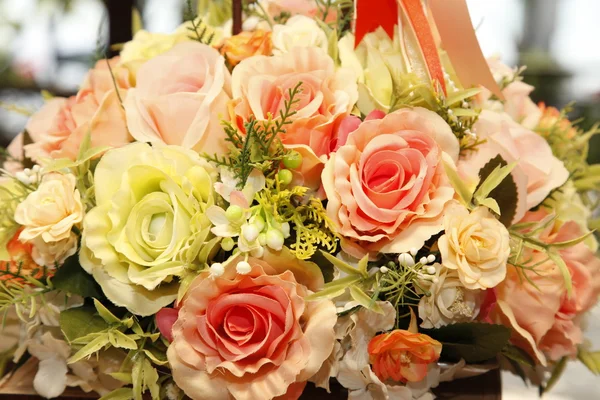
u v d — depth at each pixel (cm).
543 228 69
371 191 60
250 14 89
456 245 60
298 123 62
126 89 75
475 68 75
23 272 67
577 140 91
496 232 61
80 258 61
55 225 61
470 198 64
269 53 73
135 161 61
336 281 60
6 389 68
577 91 220
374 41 75
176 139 66
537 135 76
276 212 59
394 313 61
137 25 102
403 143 62
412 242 60
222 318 58
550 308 71
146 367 61
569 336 75
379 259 64
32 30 222
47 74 224
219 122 65
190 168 61
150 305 60
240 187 61
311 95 65
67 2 211
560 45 311
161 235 60
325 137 64
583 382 87
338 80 67
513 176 68
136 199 61
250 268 56
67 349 65
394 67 72
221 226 58
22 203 64
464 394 68
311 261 63
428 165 61
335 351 62
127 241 60
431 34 71
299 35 73
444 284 63
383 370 61
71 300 66
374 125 62
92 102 75
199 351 58
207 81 66
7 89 215
